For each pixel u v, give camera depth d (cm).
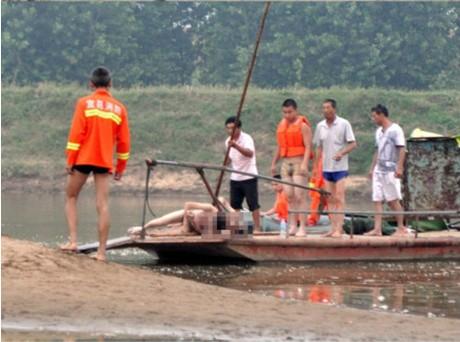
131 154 9706
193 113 10256
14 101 10650
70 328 1867
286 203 3375
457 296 2506
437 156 3625
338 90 10469
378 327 2000
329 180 3288
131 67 12644
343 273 2919
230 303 2142
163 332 1873
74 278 2236
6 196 8106
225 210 3198
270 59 12344
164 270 2961
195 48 13212
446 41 12481
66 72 12375
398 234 3403
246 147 3406
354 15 12269
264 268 3011
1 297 2028
